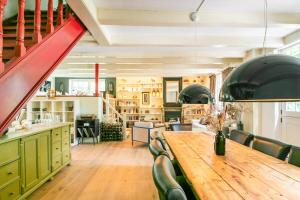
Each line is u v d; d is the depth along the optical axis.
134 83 12.71
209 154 2.64
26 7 5.16
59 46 3.09
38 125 4.43
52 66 2.88
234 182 1.69
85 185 3.92
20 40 2.26
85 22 3.57
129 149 6.94
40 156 3.70
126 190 3.70
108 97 10.50
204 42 4.94
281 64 1.48
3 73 2.00
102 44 4.90
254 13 3.69
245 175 1.86
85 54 6.28
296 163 2.27
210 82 10.73
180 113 12.25
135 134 7.70
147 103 12.58
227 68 7.73
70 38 3.44
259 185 1.63
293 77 1.45
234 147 3.00
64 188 3.79
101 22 3.68
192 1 3.30
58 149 4.45
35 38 2.56
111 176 4.39
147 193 3.58
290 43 4.87
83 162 5.42
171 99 12.37
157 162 1.63
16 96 2.17
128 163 5.33
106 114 9.33
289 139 4.90
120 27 4.37
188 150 2.88
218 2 3.32
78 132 7.75
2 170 2.70
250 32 4.69
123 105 12.58
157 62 7.25
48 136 4.01
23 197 3.16
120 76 12.13
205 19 3.67
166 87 12.42
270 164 2.20
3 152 2.72
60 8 3.20
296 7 3.48
